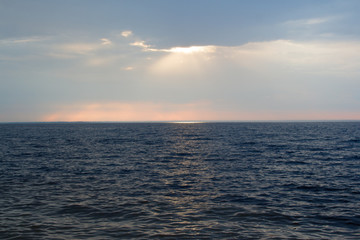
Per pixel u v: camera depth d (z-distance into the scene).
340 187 20.22
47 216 14.19
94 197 17.61
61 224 13.13
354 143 56.91
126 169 27.75
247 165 30.12
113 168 28.28
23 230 12.39
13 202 16.44
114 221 13.55
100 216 14.23
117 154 40.00
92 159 34.72
